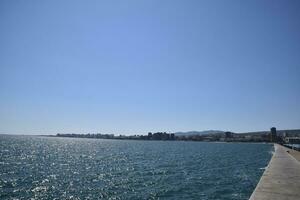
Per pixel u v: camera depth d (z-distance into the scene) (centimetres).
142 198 2686
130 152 10919
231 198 2597
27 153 9269
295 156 4734
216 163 6194
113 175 4275
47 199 2681
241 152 10750
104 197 2752
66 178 3975
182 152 10944
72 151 11300
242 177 3944
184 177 3981
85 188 3203
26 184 3422
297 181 1811
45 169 5081
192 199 2581
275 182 1758
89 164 6094
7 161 6341
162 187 3191
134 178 3938
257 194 1400
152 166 5591
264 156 8444
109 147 15525
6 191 2972
